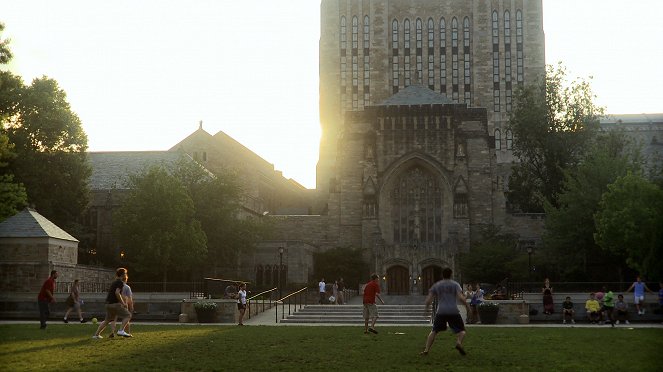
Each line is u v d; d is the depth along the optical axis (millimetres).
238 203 93438
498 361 24781
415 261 98062
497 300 50750
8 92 81438
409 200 104750
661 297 49031
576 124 104688
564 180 101125
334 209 106125
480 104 142875
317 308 56906
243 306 46219
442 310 26000
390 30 146500
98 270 78812
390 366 23672
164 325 44062
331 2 146500
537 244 102250
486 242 96250
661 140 153500
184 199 81125
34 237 68875
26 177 79375
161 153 112312
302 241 98938
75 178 84500
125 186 99562
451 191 103562
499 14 144625
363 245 103062
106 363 24062
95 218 98562
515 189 109312
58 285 67250
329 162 139125
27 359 24875
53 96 85375
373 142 105938
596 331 38562
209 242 87875
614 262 80438
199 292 65188
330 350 28172
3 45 62656
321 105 143750
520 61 143625
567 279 81312
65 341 30703
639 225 57250
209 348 28641
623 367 23547
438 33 145625
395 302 86062
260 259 94312
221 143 120250
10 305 54688
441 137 104625
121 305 32031
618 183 63688
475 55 144125
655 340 32688
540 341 32094
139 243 78875
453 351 27797
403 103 111062
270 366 23766
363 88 144125
